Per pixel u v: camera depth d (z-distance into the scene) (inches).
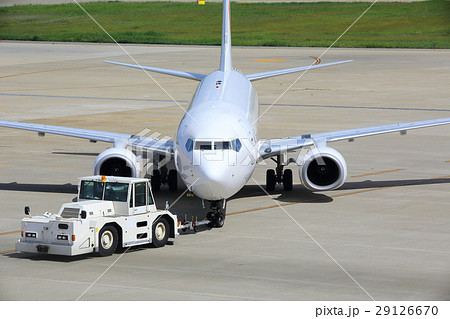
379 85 5167.3
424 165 2679.6
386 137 3299.7
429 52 7805.1
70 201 2098.9
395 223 1866.4
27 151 2952.8
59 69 6284.5
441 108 4074.8
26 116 3801.7
